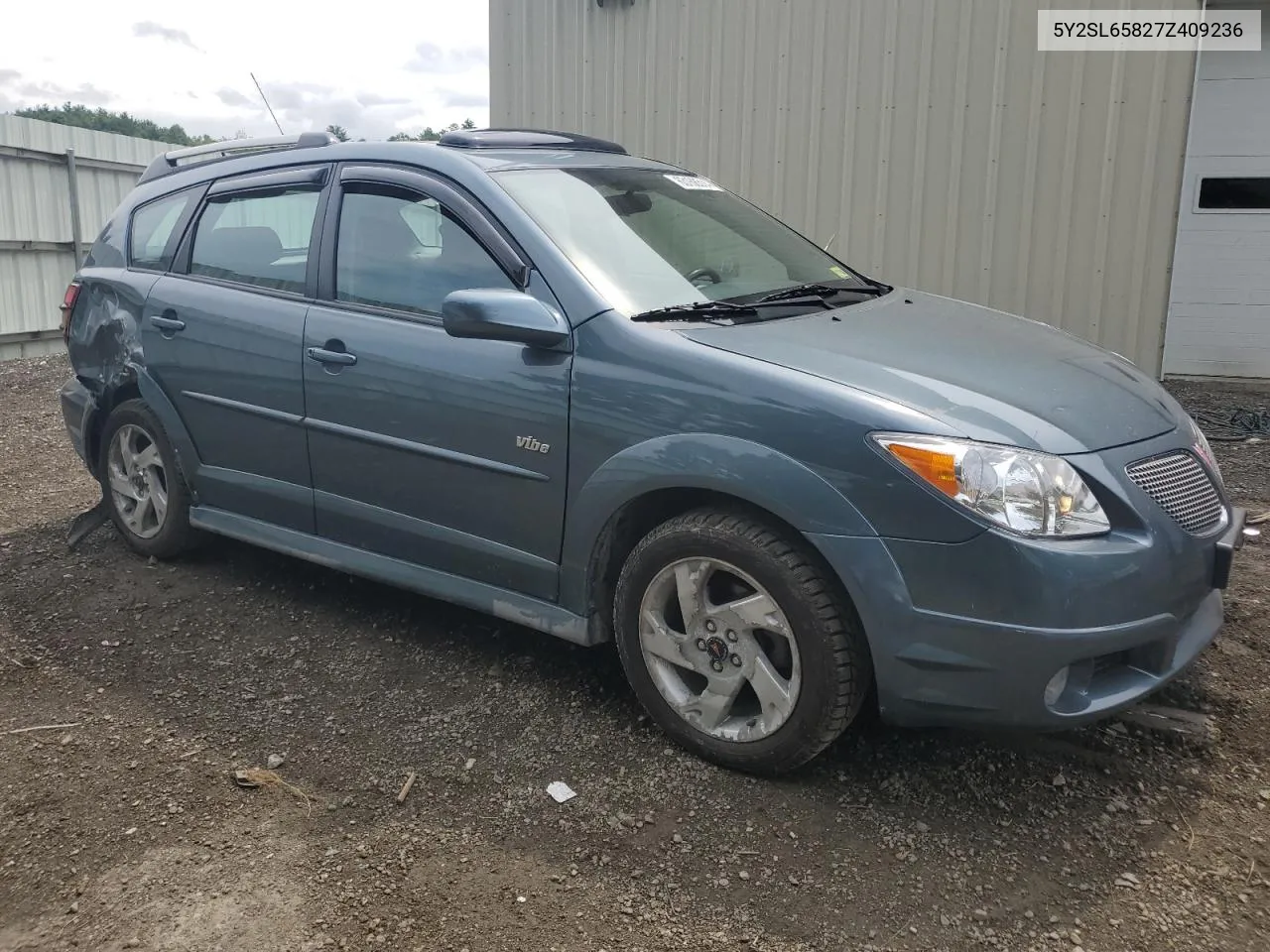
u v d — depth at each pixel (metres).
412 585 3.57
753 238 3.95
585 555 3.10
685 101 8.24
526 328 3.03
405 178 3.58
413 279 3.51
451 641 3.79
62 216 11.27
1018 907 2.41
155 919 2.38
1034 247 7.64
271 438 3.88
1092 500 2.60
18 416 7.84
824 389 2.70
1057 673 2.53
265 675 3.54
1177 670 2.77
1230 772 2.96
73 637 3.85
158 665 3.62
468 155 3.57
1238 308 8.54
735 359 2.83
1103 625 2.52
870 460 2.58
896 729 3.17
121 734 3.18
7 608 4.10
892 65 7.67
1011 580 2.47
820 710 2.73
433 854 2.61
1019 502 2.51
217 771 2.98
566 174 3.64
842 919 2.38
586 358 3.03
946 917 2.38
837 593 2.71
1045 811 2.78
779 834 2.68
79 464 6.37
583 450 3.03
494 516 3.29
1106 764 2.99
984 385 2.84
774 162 8.09
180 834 2.69
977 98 7.53
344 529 3.76
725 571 2.89
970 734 3.14
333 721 3.24
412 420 3.41
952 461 2.52
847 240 8.04
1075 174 7.45
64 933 2.35
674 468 2.84
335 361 3.58
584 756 3.04
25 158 10.75
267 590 4.25
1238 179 8.32
